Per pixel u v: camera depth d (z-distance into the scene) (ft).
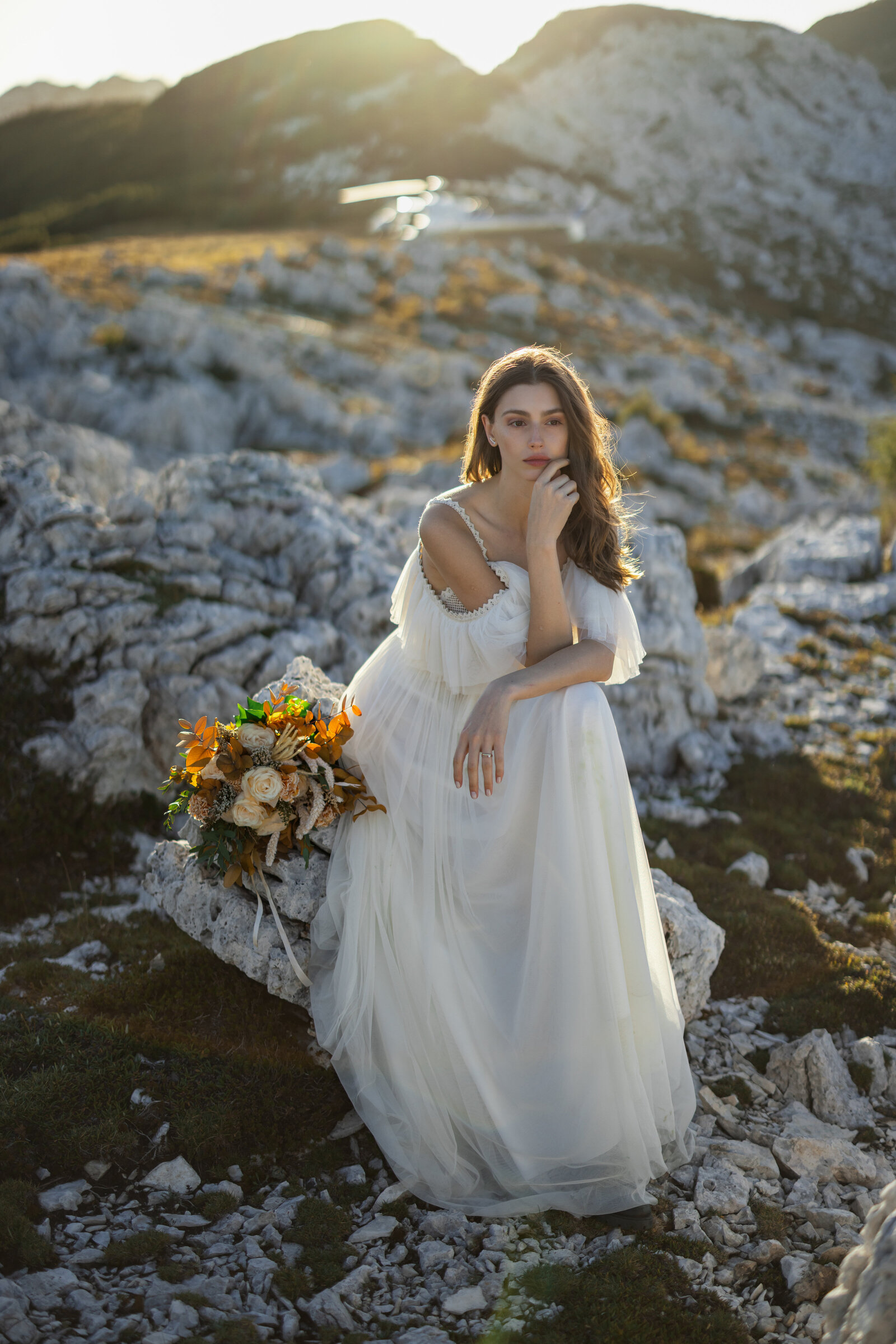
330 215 263.90
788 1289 8.98
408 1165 10.09
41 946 14.90
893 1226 7.66
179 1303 8.23
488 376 11.43
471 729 10.19
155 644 20.71
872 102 374.63
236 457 27.35
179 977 12.99
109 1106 10.55
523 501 11.18
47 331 106.42
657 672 25.88
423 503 55.72
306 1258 9.09
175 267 160.35
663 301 212.84
